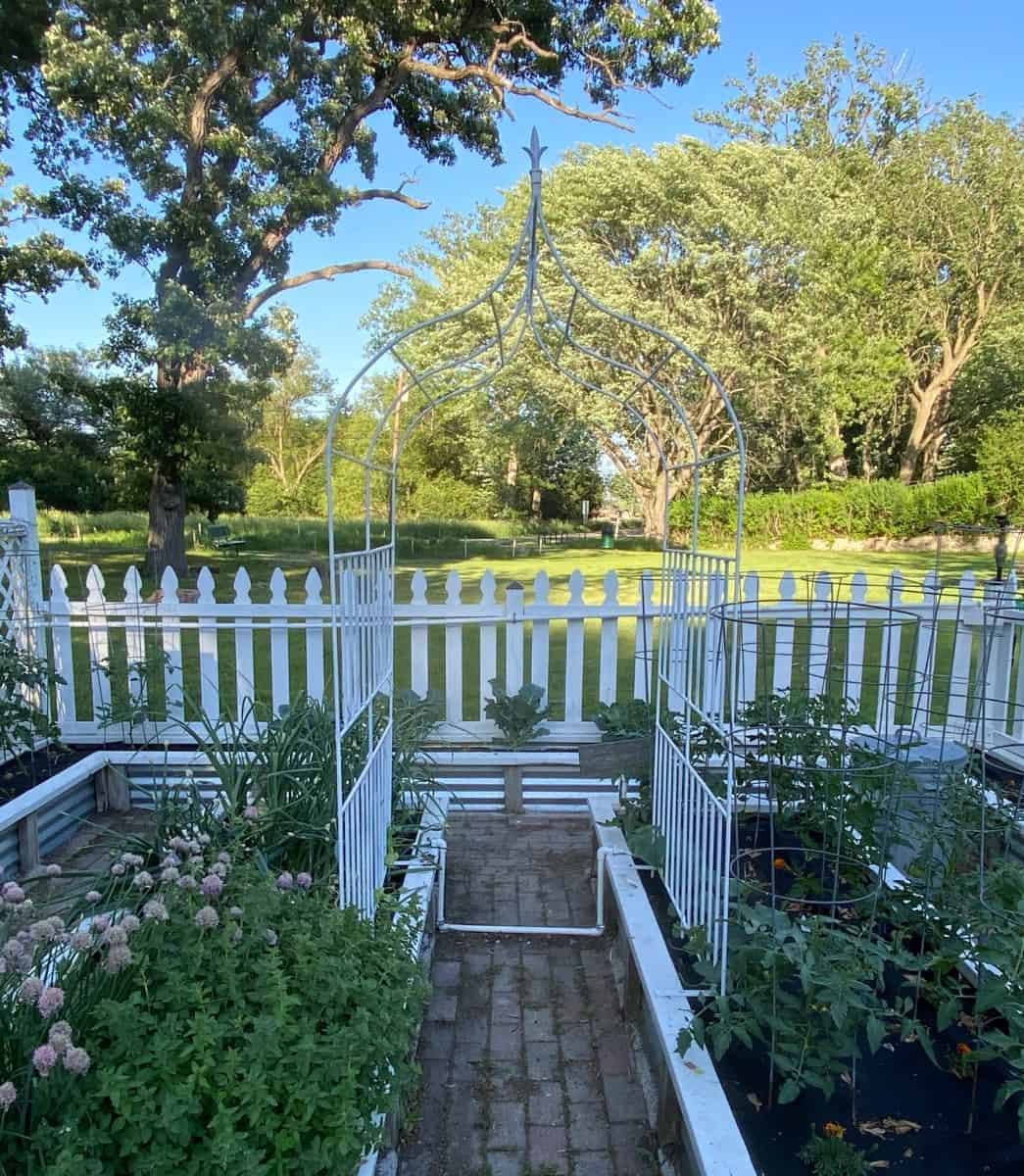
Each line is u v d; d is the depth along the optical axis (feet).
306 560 69.41
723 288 68.59
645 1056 8.29
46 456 61.72
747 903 8.27
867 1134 5.97
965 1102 6.35
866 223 80.23
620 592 39.60
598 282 63.82
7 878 11.36
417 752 14.12
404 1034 5.96
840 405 80.28
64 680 14.30
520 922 11.20
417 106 53.06
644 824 10.75
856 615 17.42
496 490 115.75
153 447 45.68
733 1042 6.89
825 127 86.58
